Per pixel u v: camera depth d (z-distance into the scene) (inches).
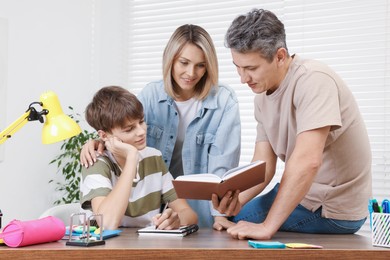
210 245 54.3
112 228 67.9
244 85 132.1
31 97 132.6
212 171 85.3
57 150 140.0
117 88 77.0
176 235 62.7
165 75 82.7
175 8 141.3
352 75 121.0
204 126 86.4
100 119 74.7
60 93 139.8
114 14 147.5
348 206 68.6
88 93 146.7
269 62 62.9
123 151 73.0
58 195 140.2
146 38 144.9
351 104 65.7
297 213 71.2
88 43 146.7
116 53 147.8
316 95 62.0
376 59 118.9
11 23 127.8
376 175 118.4
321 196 68.9
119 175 76.5
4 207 126.6
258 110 73.7
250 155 131.0
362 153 67.8
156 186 78.9
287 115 66.8
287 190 61.1
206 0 137.2
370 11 119.3
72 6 142.9
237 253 51.4
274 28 62.3
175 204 79.0
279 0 128.3
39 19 134.6
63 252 50.1
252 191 75.9
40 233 52.8
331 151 67.2
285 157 72.3
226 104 86.1
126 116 73.3
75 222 83.7
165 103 87.3
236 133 85.9
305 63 65.0
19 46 129.6
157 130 88.5
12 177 128.5
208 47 79.6
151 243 55.2
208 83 83.4
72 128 64.6
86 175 74.2
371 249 53.1
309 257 52.2
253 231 60.2
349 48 121.2
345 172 68.0
